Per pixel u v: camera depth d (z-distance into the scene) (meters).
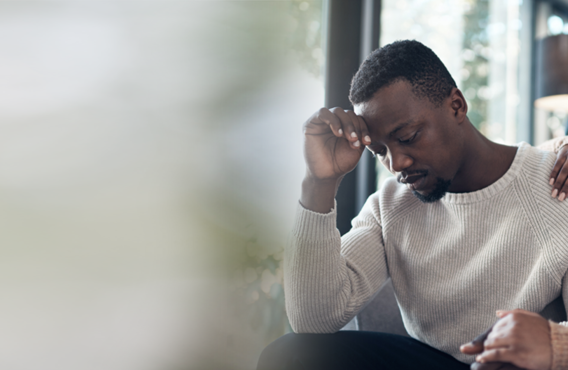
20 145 1.20
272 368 0.78
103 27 1.28
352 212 1.74
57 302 1.24
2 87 1.18
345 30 1.67
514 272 0.80
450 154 0.78
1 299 1.18
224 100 1.45
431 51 0.79
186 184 1.39
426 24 2.03
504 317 0.57
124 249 1.32
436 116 0.76
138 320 1.33
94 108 1.28
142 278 1.34
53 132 1.23
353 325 1.19
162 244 1.37
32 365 1.21
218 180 1.44
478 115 2.24
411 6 1.97
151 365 1.34
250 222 1.49
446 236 0.89
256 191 1.50
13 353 1.19
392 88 0.74
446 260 0.87
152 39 1.34
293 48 1.59
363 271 0.93
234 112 1.46
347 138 0.75
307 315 0.87
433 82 0.76
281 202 1.54
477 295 0.84
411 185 0.79
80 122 1.26
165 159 1.36
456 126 0.78
